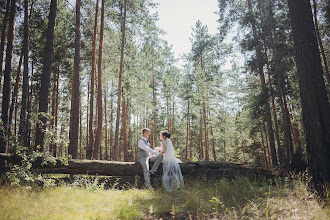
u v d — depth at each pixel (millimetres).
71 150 10031
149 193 5270
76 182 6055
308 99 5094
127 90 19328
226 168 7023
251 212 3506
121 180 6727
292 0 5559
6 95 8586
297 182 4996
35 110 23844
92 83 13391
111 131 31344
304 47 5273
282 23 16891
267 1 17547
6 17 12922
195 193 4465
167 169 6355
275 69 15719
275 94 16703
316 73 5137
